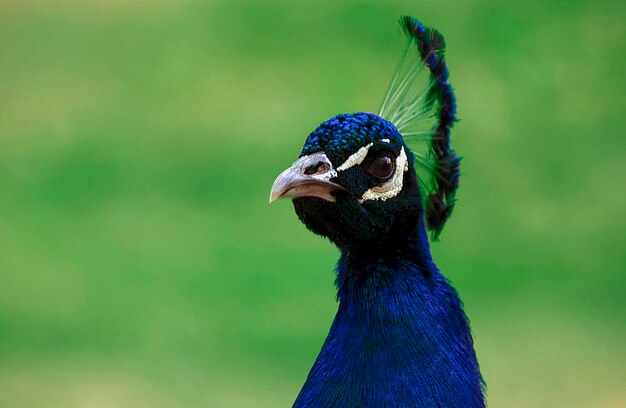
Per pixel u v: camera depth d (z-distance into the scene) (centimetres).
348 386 573
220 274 1434
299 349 1287
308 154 596
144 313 1379
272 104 1808
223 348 1305
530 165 1619
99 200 1617
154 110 1844
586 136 1678
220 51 1991
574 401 1181
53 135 1802
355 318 588
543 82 1791
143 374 1258
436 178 674
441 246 1458
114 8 2173
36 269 1465
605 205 1541
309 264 1442
